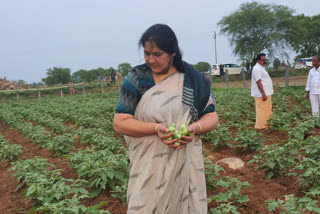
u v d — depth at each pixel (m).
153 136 2.10
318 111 8.15
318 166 4.09
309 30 50.66
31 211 3.81
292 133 6.42
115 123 2.15
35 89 31.94
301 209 3.30
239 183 3.92
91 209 3.44
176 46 2.07
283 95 13.19
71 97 26.16
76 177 5.37
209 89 2.26
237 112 9.59
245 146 5.79
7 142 8.49
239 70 38.78
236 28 35.34
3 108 19.11
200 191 2.17
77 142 8.16
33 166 5.23
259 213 3.59
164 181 2.07
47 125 11.09
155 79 2.16
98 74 57.69
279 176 4.59
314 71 8.05
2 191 5.20
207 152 6.19
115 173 4.49
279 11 35.38
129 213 2.12
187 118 2.13
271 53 36.81
